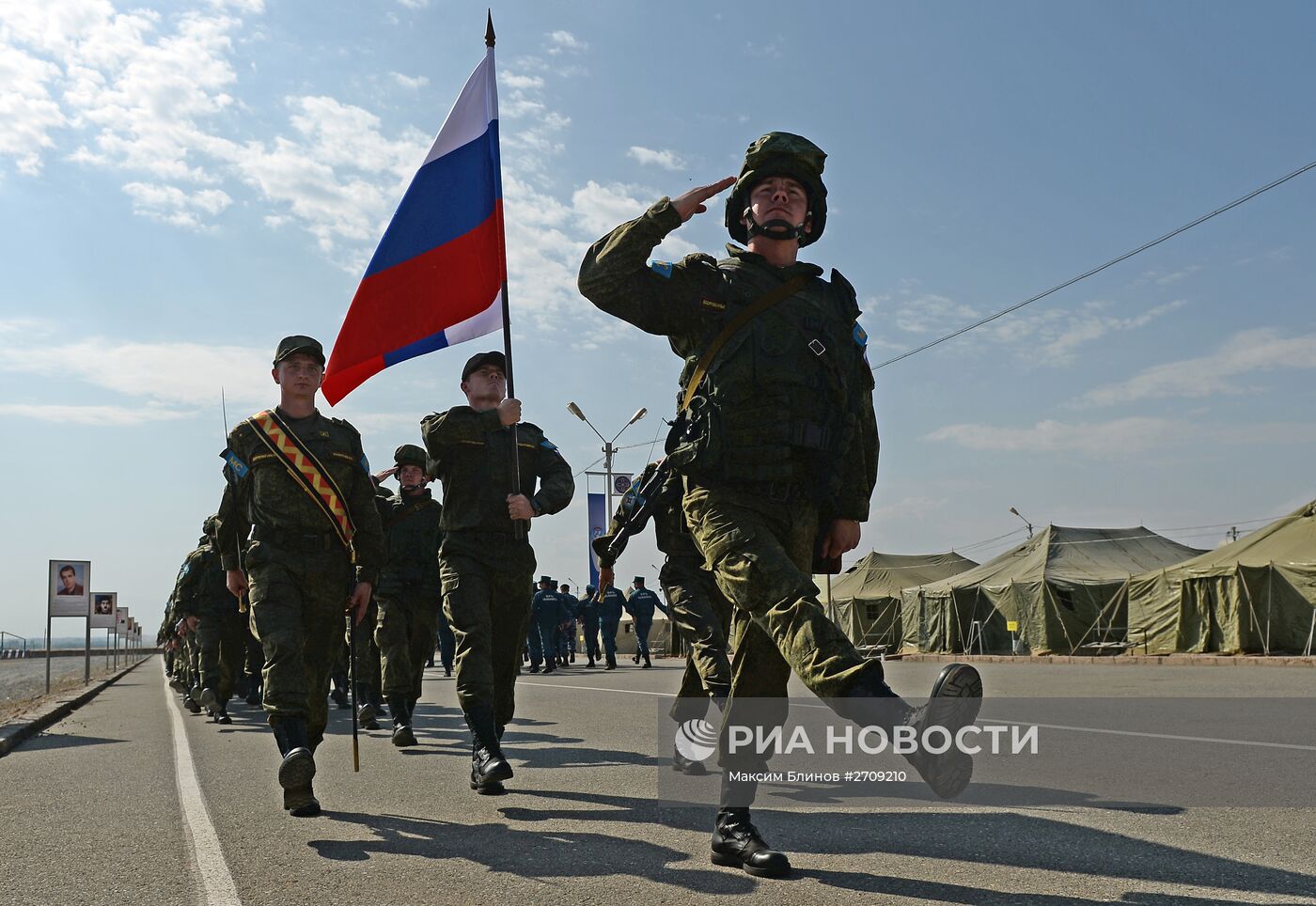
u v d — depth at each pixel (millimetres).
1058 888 3264
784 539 3479
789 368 3424
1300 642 21141
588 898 3312
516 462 5824
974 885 3324
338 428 5496
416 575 8648
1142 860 3604
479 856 3986
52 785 6277
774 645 3527
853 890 3305
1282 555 21844
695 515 3494
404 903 3336
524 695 13359
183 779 6367
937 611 29781
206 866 3930
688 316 3436
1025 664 23625
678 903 3221
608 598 23922
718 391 3420
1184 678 14375
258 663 12891
